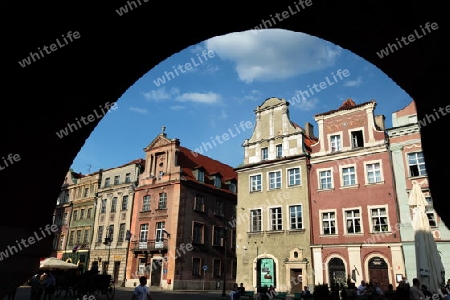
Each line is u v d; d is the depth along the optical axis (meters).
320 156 27.55
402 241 22.30
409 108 24.34
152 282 34.78
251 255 28.91
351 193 25.33
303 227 26.70
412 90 3.88
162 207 37.00
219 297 26.03
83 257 42.41
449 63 3.46
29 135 3.94
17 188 3.88
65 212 48.16
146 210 38.38
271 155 30.80
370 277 22.95
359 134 26.81
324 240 25.58
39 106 3.98
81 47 4.01
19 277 3.79
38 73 3.88
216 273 38.00
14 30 3.58
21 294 23.92
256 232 29.20
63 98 4.12
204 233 37.72
